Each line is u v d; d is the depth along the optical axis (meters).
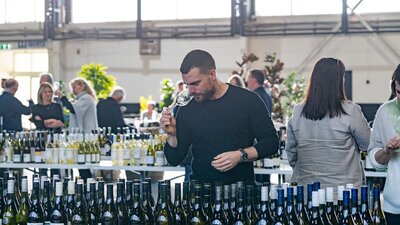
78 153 6.83
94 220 3.49
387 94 16.88
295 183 3.37
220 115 3.51
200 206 3.32
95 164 6.78
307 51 17.31
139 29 17.89
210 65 3.37
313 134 3.68
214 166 3.37
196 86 3.36
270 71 12.23
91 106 8.59
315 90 3.63
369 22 16.86
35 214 3.62
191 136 3.60
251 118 3.51
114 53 18.39
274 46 17.52
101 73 14.48
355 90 17.05
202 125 3.53
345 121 3.60
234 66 17.72
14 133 7.39
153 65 18.22
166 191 3.41
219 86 3.53
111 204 3.50
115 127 9.30
